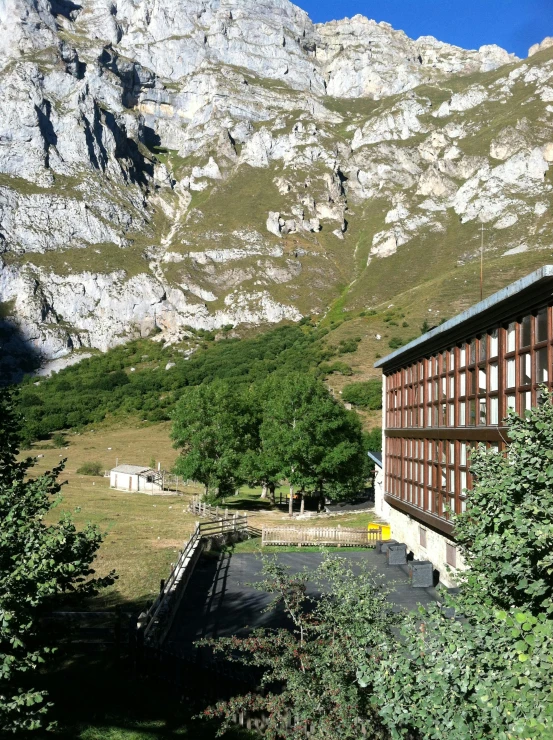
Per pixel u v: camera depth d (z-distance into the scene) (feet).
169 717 43.86
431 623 25.75
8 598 27.58
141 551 102.22
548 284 51.11
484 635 23.79
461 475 73.77
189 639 63.57
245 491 229.25
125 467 211.82
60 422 345.51
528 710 20.61
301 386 157.89
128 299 579.48
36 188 639.76
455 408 75.56
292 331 515.91
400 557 98.27
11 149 650.43
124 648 54.95
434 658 23.82
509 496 27.53
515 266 454.81
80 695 45.75
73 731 40.01
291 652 37.91
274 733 37.35
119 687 47.80
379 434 229.86
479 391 68.28
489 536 26.89
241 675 43.11
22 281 564.30
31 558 29.09
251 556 108.78
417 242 631.97
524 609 26.66
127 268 606.14
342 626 36.63
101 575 84.58
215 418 158.81
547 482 25.79
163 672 48.49
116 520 135.33
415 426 95.25
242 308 573.74
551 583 25.61
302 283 606.14
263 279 610.24
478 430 67.26
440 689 23.16
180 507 165.78
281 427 155.33
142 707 44.86
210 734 41.91
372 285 577.02
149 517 143.33
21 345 532.32
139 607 70.44
